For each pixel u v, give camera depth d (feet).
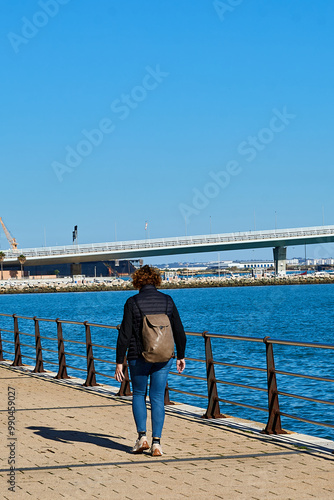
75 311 292.40
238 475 21.52
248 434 28.40
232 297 419.54
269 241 522.88
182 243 524.11
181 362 25.27
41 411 34.55
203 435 28.27
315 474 21.53
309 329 169.27
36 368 54.19
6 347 125.08
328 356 100.73
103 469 22.56
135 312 24.31
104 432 28.89
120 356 24.44
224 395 65.92
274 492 19.52
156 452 24.39
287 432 28.53
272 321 202.18
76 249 552.82
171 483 20.67
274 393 28.45
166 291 627.87
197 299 401.90
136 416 24.89
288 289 586.45
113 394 40.88
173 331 25.02
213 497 19.13
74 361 94.79
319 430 50.21
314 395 65.00
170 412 34.30
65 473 22.08
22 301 454.40
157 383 24.64
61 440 27.30
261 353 106.52
